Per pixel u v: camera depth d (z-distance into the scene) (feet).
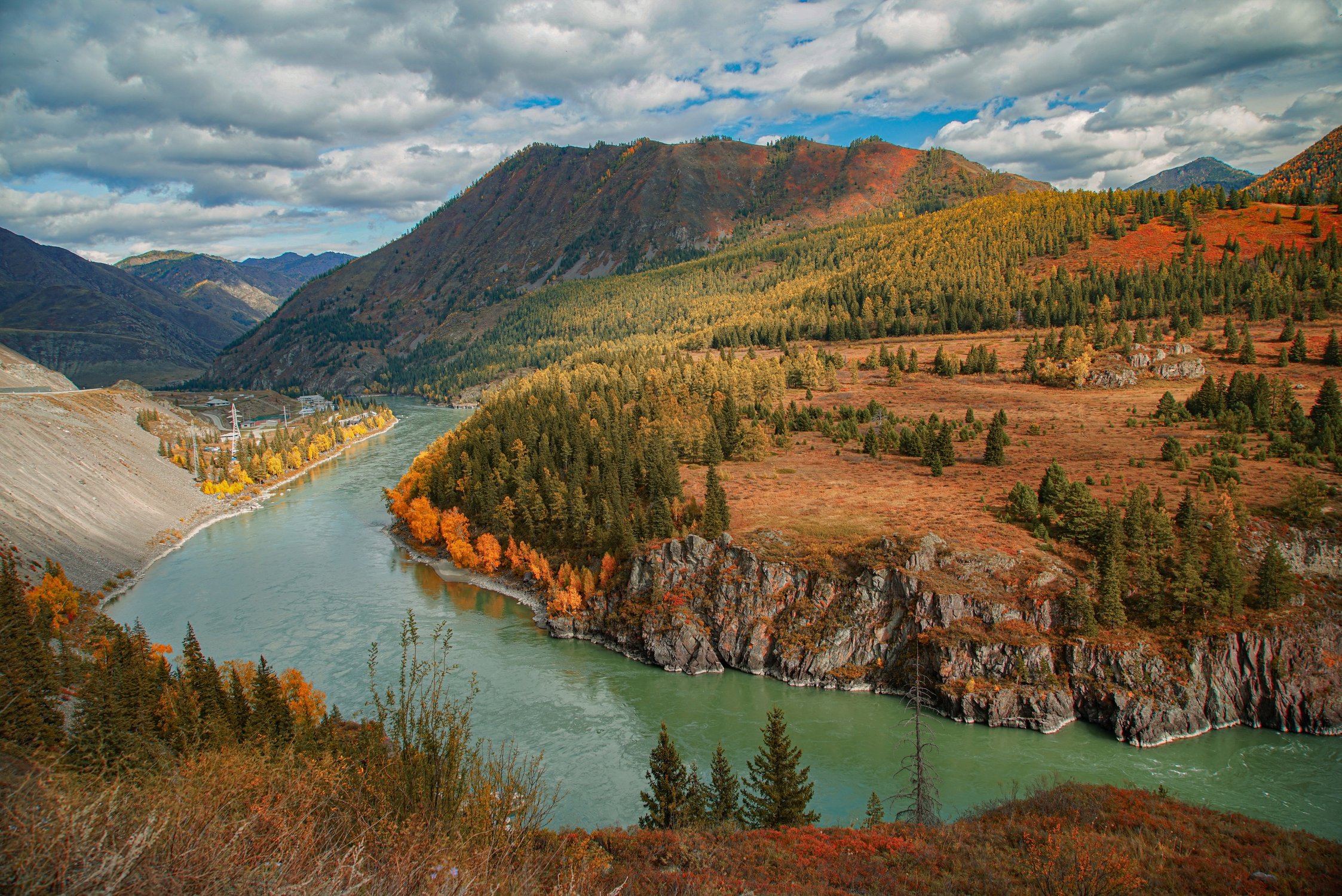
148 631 288.71
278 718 168.55
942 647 237.86
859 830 132.57
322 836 61.11
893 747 212.43
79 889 42.91
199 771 68.90
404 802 72.13
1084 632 232.94
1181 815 132.87
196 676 176.04
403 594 335.26
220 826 52.90
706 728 222.28
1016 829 127.34
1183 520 265.95
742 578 278.05
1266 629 225.56
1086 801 139.74
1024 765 202.28
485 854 64.39
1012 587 250.37
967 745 213.66
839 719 230.07
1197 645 225.76
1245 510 270.26
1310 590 240.12
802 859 115.65
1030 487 339.36
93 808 48.93
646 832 130.62
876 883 104.99
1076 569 257.14
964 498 332.80
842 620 259.60
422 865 57.88
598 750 206.69
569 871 76.48
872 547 273.75
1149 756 206.49
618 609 292.61
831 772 198.70
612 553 313.73
